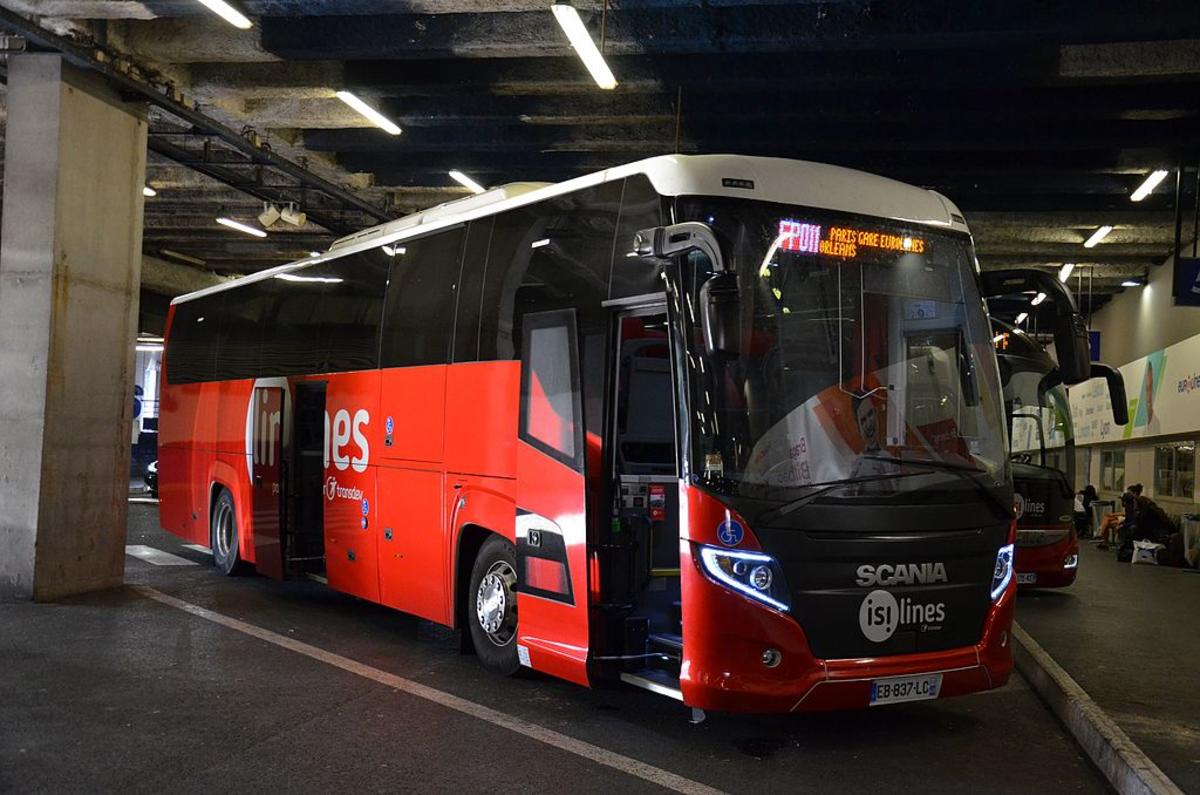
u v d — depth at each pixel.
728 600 6.42
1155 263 23.97
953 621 6.91
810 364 6.82
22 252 11.77
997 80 12.38
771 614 6.42
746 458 6.55
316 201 20.55
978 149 15.01
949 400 7.19
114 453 12.68
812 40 11.14
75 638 9.70
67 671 8.42
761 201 7.00
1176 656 10.02
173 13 11.16
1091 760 7.02
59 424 11.83
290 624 10.84
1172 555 21.08
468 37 11.99
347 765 6.21
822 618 6.52
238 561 13.75
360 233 11.98
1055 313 7.67
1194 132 14.06
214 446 14.51
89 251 12.23
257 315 13.68
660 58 12.93
